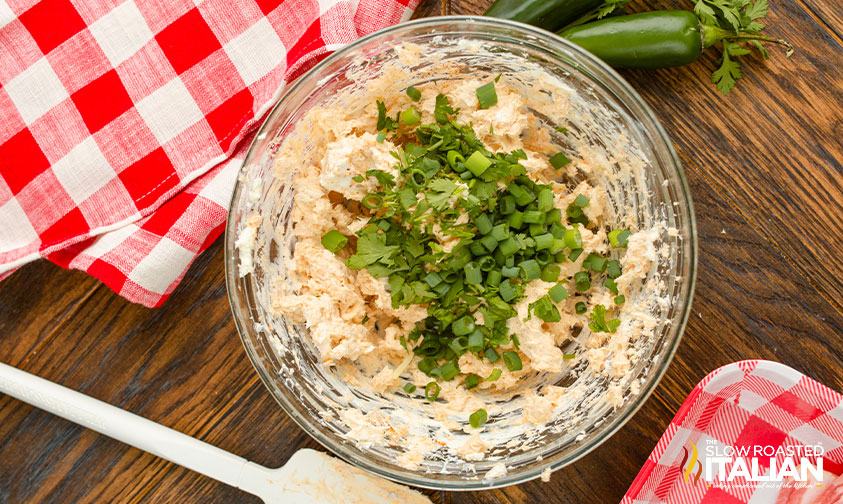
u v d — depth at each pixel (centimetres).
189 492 83
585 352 78
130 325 83
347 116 78
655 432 81
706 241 80
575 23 79
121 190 80
